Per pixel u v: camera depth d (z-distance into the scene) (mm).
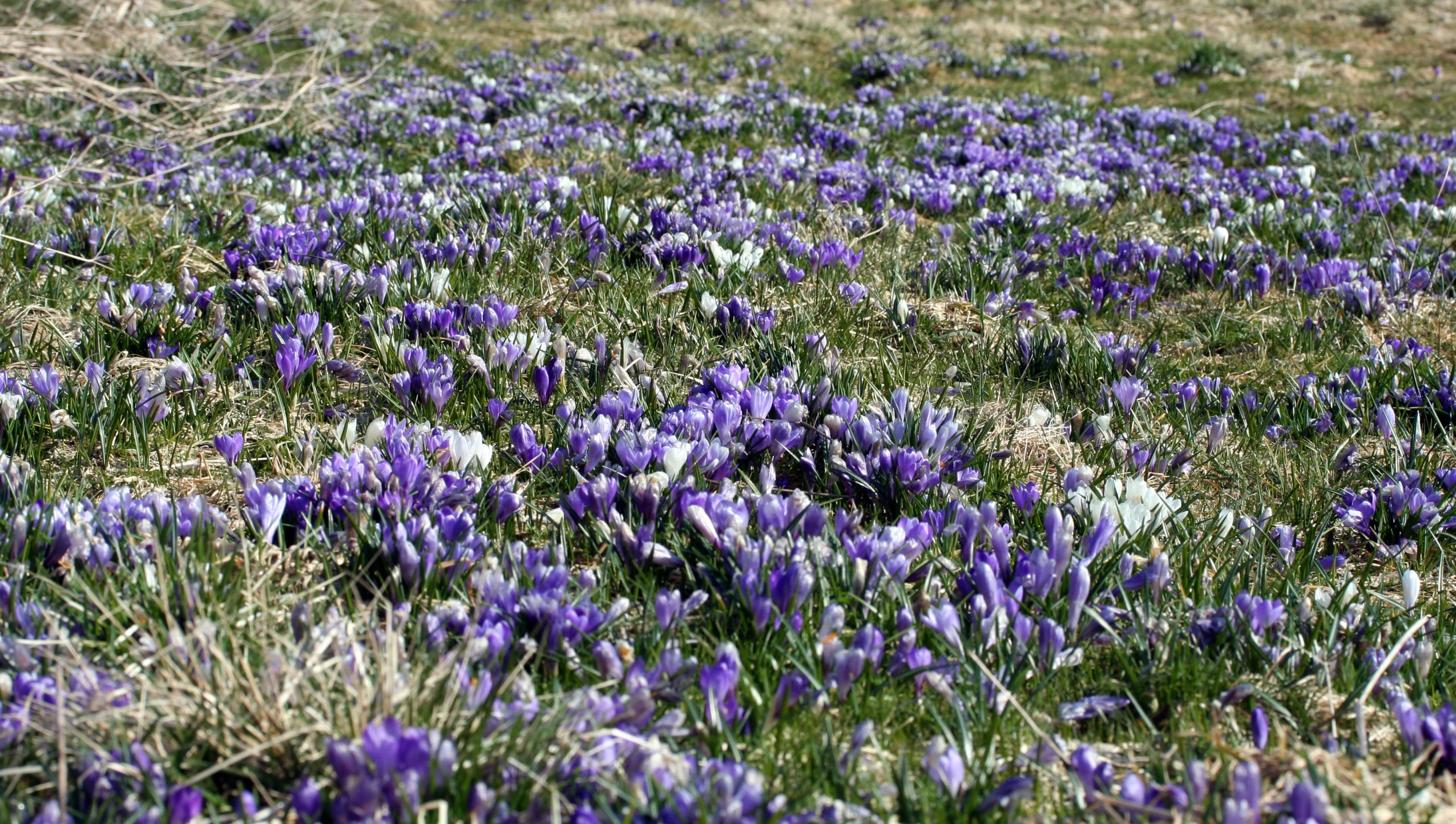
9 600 2451
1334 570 3211
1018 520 3357
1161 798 2121
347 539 2896
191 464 3586
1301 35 19328
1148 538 3086
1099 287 5797
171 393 3861
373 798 1822
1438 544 3295
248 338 4500
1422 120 13602
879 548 2842
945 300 5848
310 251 5645
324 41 14844
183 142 9102
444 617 2516
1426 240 7582
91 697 2135
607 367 4184
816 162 9352
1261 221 7676
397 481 3012
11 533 2680
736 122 11453
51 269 5297
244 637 2410
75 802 1940
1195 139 11688
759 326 4797
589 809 1866
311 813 1847
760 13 21531
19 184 7516
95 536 2775
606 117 12234
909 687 2529
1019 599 2730
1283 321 5711
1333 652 2693
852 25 20625
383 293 4918
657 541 3008
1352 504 3576
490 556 2936
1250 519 3432
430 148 9859
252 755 2049
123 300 4691
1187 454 3844
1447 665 2727
